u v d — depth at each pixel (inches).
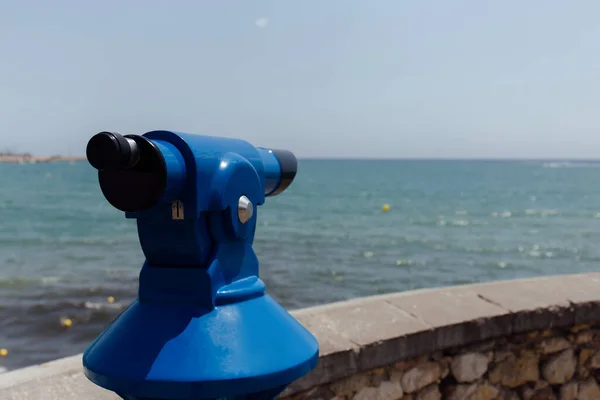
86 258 725.3
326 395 103.3
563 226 1234.6
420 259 770.2
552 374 134.6
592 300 135.5
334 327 114.2
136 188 47.2
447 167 7313.0
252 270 60.6
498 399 128.7
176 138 50.4
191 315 53.1
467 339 121.1
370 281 617.3
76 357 100.3
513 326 126.3
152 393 49.1
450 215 1456.7
